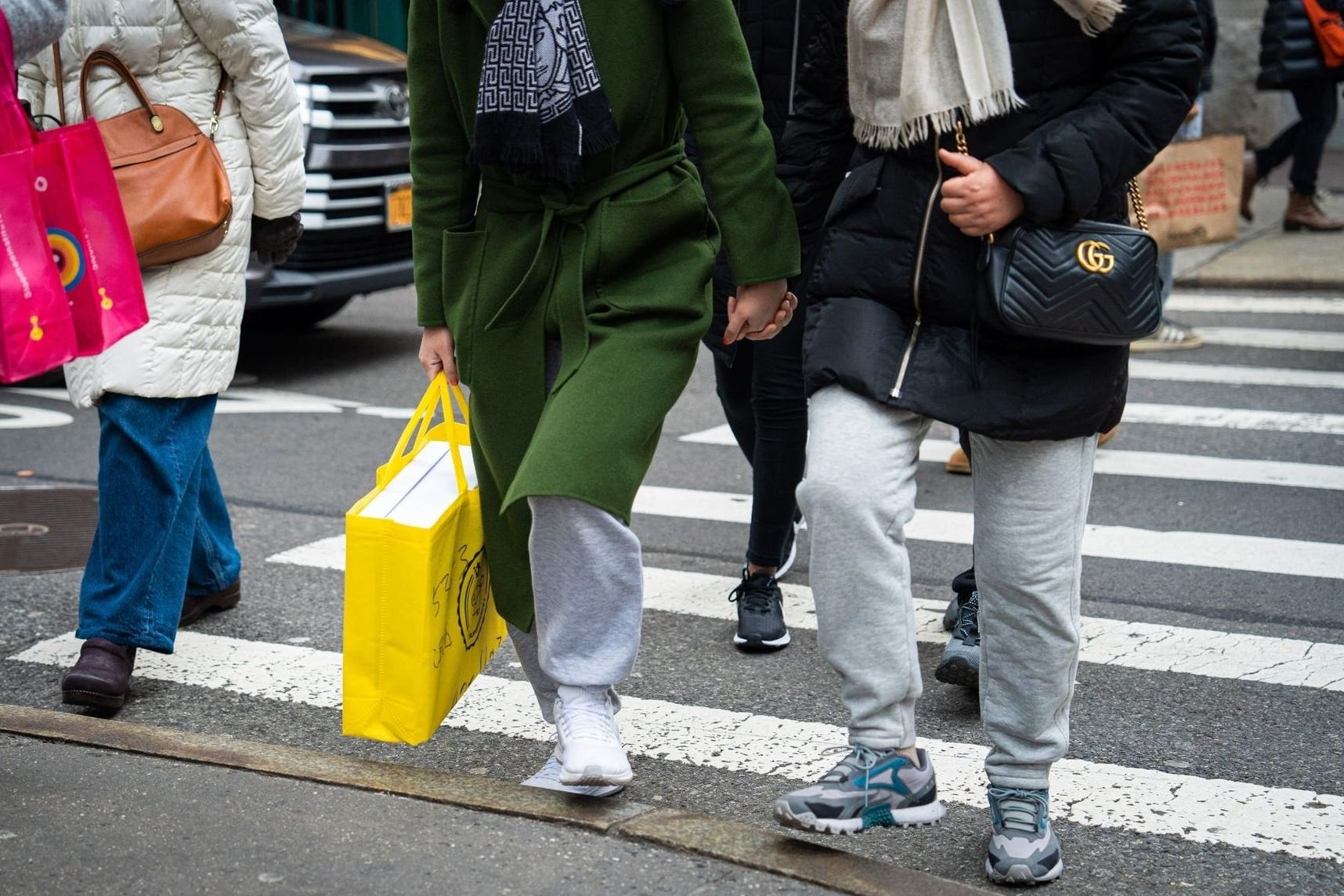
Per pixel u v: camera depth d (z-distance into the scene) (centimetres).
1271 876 416
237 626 622
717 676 573
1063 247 360
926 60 359
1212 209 1047
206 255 516
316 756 451
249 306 1116
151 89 511
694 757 497
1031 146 357
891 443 377
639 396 399
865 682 382
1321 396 1075
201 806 415
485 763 493
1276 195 1980
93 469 863
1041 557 382
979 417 370
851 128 428
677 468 909
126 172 496
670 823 405
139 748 453
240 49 512
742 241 408
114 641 518
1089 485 389
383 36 1988
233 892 367
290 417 1013
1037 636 388
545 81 388
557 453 392
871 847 432
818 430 381
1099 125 357
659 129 410
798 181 436
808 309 394
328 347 1281
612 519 406
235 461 895
